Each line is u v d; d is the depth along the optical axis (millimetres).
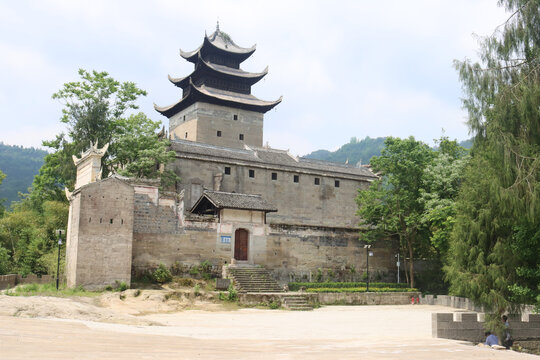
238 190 48969
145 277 33531
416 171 42375
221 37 66312
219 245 36938
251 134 62625
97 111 44781
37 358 6051
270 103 62875
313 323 23188
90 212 30797
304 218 52188
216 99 59812
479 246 21078
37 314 15781
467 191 22391
